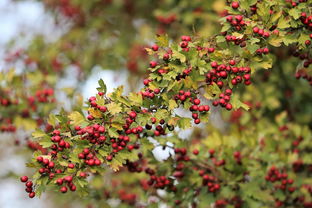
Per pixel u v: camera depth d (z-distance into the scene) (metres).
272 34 3.47
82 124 3.29
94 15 7.96
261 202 4.62
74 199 5.25
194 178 4.59
